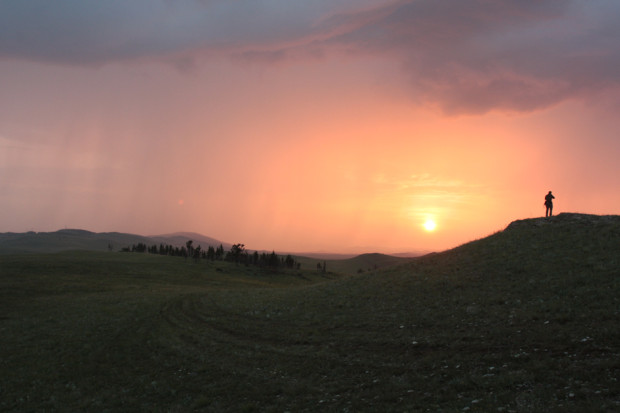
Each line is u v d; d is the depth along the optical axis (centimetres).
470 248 3900
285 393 1648
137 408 1727
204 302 4328
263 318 3055
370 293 3219
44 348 2831
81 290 6806
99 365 2442
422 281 3167
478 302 2345
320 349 2119
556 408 1059
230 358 2239
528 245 3319
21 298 5666
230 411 1551
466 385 1369
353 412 1346
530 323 1845
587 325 1673
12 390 2056
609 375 1216
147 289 7106
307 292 4012
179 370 2189
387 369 1698
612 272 2247
